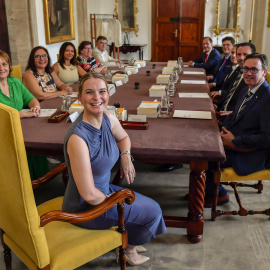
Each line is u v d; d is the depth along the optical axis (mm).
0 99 3092
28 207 1496
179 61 6293
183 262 2279
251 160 2596
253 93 2766
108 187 1983
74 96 3854
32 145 2275
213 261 2287
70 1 8000
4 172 1537
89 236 1787
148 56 11406
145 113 2902
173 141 2307
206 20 10758
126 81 4707
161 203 3061
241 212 2721
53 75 4250
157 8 10883
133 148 2186
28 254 1652
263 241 2506
